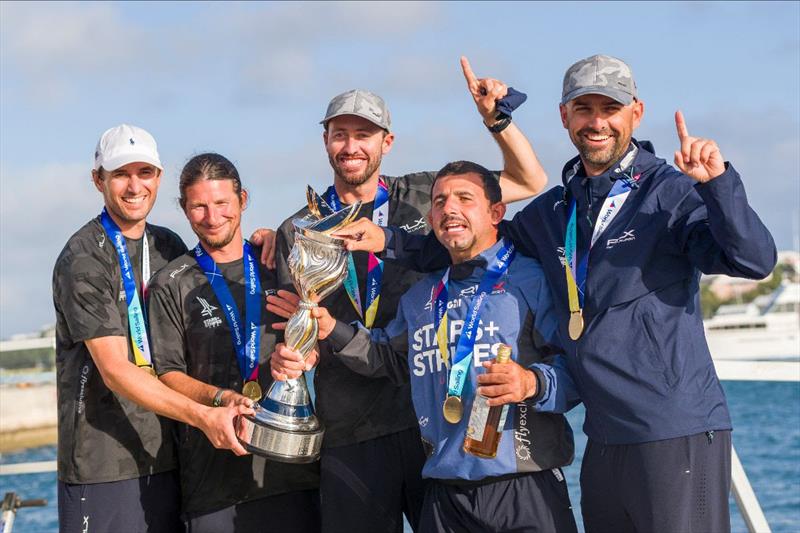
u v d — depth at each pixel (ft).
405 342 11.12
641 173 9.99
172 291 12.01
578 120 9.92
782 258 156.66
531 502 10.04
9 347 15.70
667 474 9.30
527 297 10.32
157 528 11.92
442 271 11.05
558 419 10.25
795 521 38.17
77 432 11.69
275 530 12.00
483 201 10.41
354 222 11.17
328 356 11.81
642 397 9.39
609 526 9.82
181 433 11.97
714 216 8.87
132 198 11.82
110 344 11.43
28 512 61.67
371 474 11.70
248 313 12.08
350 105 11.96
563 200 10.43
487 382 9.56
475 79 11.46
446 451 10.22
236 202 11.95
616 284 9.62
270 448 10.88
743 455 58.03
